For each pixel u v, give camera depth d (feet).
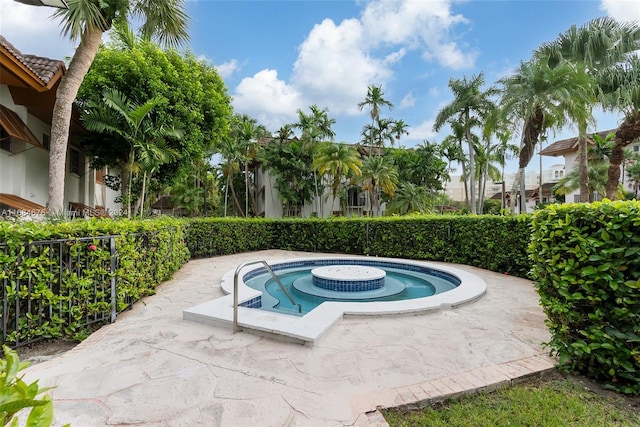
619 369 8.09
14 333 10.21
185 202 101.96
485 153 91.04
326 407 7.33
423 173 98.37
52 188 22.68
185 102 37.86
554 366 9.37
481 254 27.94
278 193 87.51
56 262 11.26
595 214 8.44
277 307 17.61
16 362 3.97
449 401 7.82
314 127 85.35
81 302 11.84
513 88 42.93
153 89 33.24
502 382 8.49
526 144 44.78
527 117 42.09
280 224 43.04
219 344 10.85
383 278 22.56
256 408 7.24
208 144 44.96
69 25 22.04
